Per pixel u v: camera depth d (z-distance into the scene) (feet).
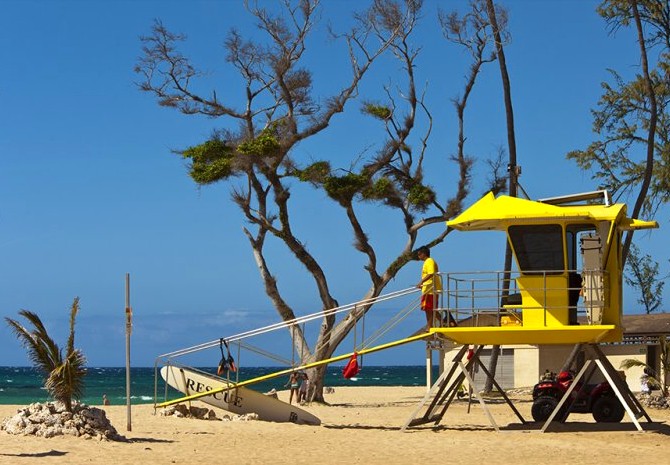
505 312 81.10
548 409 88.22
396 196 130.93
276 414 92.48
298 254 129.90
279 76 128.16
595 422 89.25
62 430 66.90
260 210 130.93
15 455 57.52
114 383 354.33
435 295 82.53
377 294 131.85
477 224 80.84
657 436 77.20
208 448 66.23
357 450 67.72
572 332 78.89
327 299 131.03
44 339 67.72
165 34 129.70
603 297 78.74
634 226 80.59
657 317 166.91
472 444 71.87
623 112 157.48
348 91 130.41
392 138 131.64
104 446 63.72
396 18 130.72
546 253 79.46
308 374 131.44
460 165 133.18
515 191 133.18
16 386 329.52
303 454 64.69
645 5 152.25
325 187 126.21
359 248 130.00
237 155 125.59
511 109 142.20
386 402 144.66
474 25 138.00
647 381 130.82
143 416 91.97
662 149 155.74
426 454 65.72
